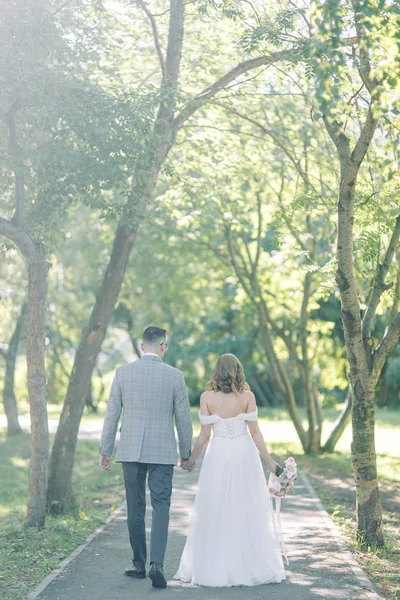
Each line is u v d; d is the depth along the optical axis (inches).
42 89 353.4
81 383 445.7
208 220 742.5
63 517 416.5
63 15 401.4
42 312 374.3
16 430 1067.9
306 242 705.0
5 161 356.8
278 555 272.1
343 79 282.8
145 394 267.0
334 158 552.1
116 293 454.3
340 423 767.7
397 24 237.3
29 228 400.8
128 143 370.9
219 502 267.7
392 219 375.9
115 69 509.4
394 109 241.1
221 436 273.7
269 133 500.7
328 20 221.3
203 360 1608.0
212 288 1136.8
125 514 427.2
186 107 467.5
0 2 348.2
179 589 258.5
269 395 1651.1
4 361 1120.8
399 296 395.9
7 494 571.8
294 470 283.0
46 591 256.8
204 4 401.7
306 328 765.9
